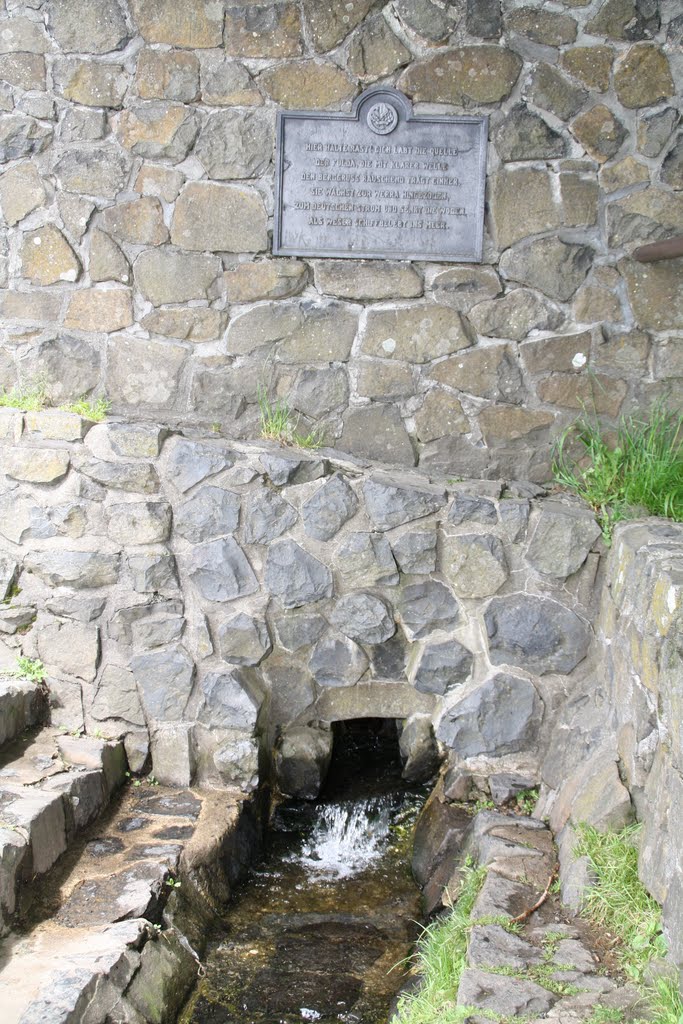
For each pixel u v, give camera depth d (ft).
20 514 12.22
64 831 10.34
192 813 11.43
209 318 12.98
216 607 12.19
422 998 8.32
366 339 12.90
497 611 11.80
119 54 12.73
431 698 12.46
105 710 12.30
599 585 11.66
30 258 13.07
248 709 12.05
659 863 8.29
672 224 12.57
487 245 12.76
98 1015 8.03
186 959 9.51
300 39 12.56
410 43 12.52
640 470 11.96
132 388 13.16
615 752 10.26
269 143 12.73
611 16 12.35
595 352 12.80
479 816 11.14
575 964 8.13
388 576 11.94
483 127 12.55
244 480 11.93
